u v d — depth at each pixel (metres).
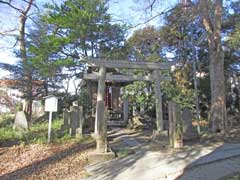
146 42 25.02
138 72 17.53
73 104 19.94
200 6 14.72
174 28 23.83
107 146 10.51
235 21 21.97
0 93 25.19
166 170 8.26
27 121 15.00
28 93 22.22
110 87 22.16
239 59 24.94
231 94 25.44
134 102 20.44
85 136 13.46
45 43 20.30
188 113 13.30
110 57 21.70
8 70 22.73
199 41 19.81
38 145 11.82
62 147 11.55
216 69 14.67
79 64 21.22
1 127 15.77
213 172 7.97
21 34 18.64
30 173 9.00
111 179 8.04
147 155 10.01
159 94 13.68
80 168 9.25
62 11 20.56
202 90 22.72
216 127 14.38
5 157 10.50
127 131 16.17
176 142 11.04
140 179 7.81
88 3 20.70
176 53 25.23
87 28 20.67
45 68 20.61
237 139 12.83
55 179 8.49
